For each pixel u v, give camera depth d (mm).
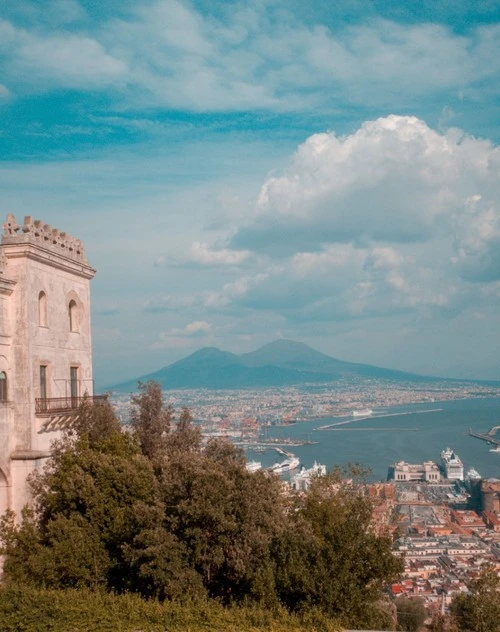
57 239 39781
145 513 26453
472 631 40812
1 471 34125
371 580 25828
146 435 40969
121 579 27859
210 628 22688
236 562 24875
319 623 22906
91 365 44031
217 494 25812
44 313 38125
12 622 23672
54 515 30188
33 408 35719
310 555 24844
